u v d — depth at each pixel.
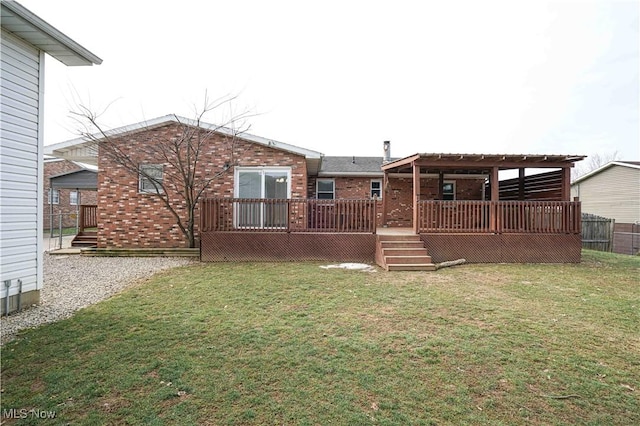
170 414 2.51
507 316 4.76
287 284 6.57
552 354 3.56
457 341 3.86
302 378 3.02
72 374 3.06
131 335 3.97
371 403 2.66
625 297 5.82
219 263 9.10
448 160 9.73
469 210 9.59
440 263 8.89
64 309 5.07
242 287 6.32
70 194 23.66
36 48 5.32
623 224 18.48
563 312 4.96
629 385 2.97
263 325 4.33
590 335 4.09
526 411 2.58
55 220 22.23
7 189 4.85
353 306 5.18
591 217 17.05
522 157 9.31
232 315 4.72
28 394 2.75
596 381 3.03
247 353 3.51
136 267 8.52
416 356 3.48
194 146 11.15
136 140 11.08
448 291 6.14
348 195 16.11
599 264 9.34
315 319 4.58
